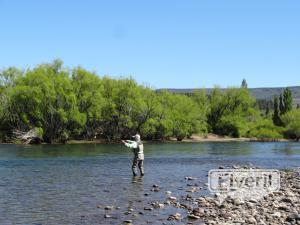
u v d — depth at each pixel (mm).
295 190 25234
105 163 43531
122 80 103938
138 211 19188
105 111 100688
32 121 93000
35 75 94500
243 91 133625
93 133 100500
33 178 30891
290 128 134250
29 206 20328
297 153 64812
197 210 18828
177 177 31766
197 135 125438
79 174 33531
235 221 16938
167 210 19406
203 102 135750
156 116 106250
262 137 129750
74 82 98625
